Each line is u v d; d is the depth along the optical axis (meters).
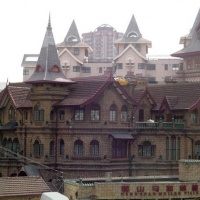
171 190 59.84
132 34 143.00
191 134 75.94
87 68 144.12
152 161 73.81
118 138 70.81
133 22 143.75
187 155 75.56
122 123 72.50
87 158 70.38
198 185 60.97
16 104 75.62
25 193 57.12
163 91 83.56
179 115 77.56
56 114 71.75
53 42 73.81
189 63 116.62
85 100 69.00
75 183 58.72
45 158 70.69
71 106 70.00
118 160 71.88
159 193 59.41
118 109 72.31
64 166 70.38
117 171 71.69
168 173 74.12
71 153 70.31
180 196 60.16
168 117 78.56
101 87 69.94
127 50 139.25
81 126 70.44
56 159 71.31
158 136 74.19
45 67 72.00
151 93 85.25
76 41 145.50
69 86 73.38
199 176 64.75
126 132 72.62
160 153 74.12
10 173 73.81
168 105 78.19
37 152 72.06
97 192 57.38
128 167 72.75
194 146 76.25
